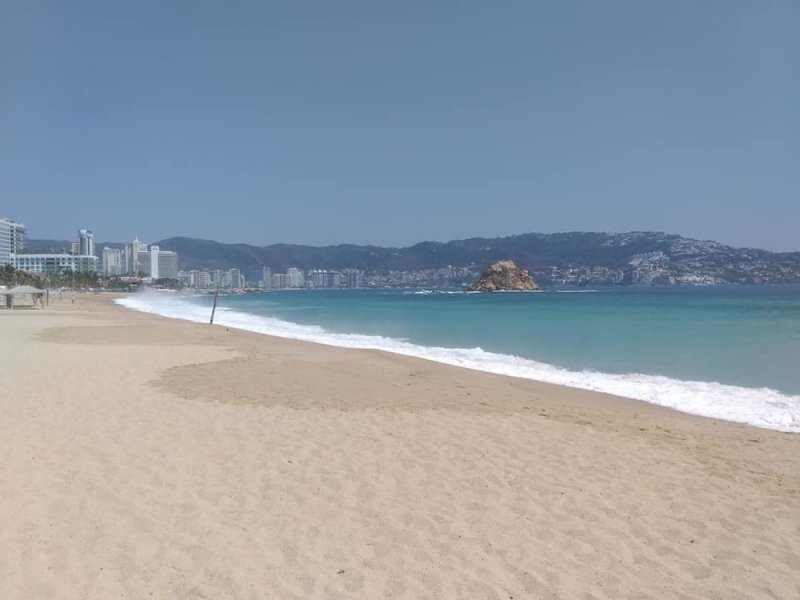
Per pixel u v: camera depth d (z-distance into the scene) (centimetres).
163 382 1255
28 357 1655
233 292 18775
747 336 2683
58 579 425
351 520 538
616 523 545
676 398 1249
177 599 402
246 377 1349
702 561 475
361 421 927
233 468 676
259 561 457
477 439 828
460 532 518
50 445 751
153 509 553
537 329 3269
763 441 876
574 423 955
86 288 15100
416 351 2166
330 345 2303
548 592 423
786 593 429
